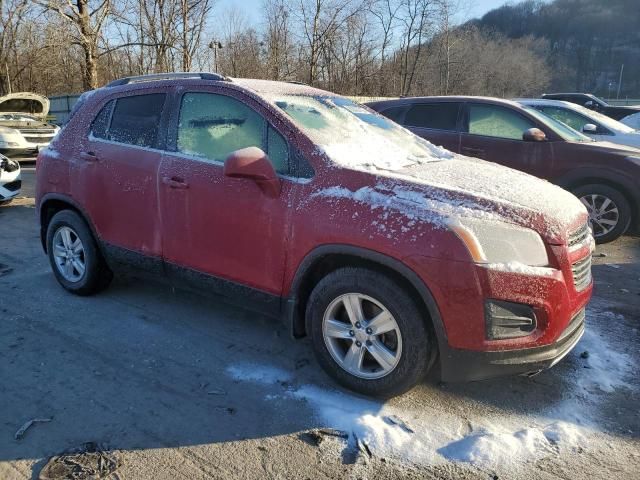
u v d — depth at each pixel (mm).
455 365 2854
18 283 5008
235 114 3623
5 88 31219
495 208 2891
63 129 4676
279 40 25500
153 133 4008
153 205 3898
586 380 3432
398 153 3756
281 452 2717
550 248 2879
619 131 8172
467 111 7520
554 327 2852
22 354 3652
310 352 3758
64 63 30328
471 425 2951
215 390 3256
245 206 3395
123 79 4453
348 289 3076
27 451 2682
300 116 3566
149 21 19234
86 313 4340
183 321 4219
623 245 6875
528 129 6922
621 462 2686
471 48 38250
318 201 3131
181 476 2545
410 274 2816
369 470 2600
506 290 2734
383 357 3045
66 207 4695
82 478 2500
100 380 3348
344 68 28000
